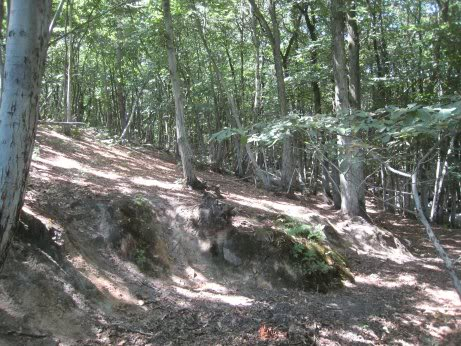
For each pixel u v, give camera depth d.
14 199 3.20
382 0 15.14
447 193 18.11
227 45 20.25
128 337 5.27
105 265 6.53
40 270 5.36
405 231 14.72
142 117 29.84
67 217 6.84
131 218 7.41
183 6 15.35
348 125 3.82
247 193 12.77
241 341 5.54
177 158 18.00
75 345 4.86
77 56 21.33
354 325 6.46
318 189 21.45
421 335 6.43
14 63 3.14
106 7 13.23
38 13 3.20
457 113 3.05
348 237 10.90
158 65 18.89
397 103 14.94
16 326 4.68
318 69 15.59
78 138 14.65
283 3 16.59
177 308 6.19
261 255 7.77
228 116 20.14
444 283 8.92
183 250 7.75
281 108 14.65
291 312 6.54
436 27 11.84
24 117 3.19
